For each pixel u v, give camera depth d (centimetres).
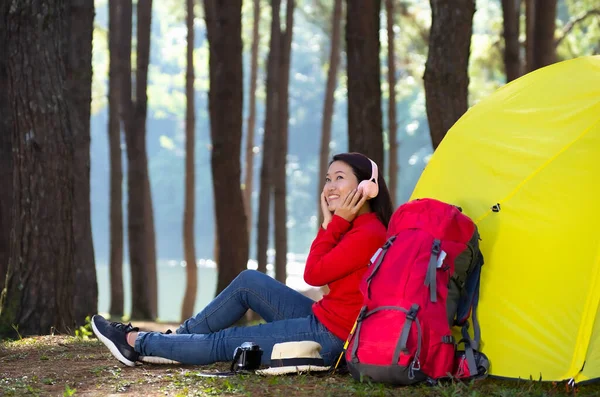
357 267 462
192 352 495
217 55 1213
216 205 1229
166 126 7212
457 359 452
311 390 438
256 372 475
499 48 1895
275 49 1733
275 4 1734
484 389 446
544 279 476
